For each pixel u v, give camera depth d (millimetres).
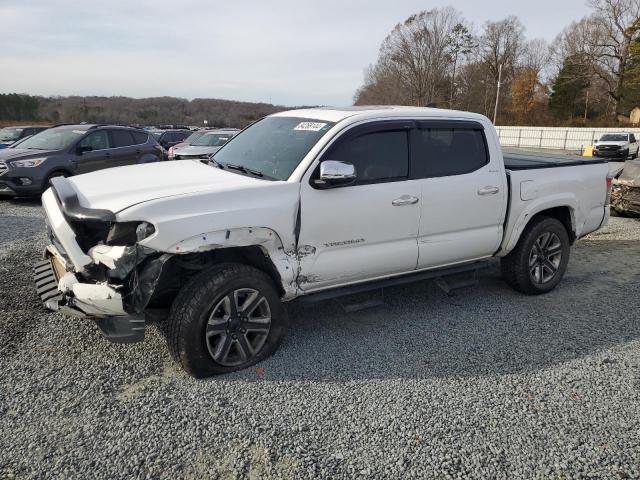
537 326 4520
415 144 4281
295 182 3680
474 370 3719
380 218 4062
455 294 5301
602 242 7805
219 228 3338
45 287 3729
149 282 3199
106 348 3885
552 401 3328
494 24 67188
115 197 3414
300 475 2613
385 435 2947
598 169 5691
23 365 3594
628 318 4723
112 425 2967
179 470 2631
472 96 69438
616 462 2764
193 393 3326
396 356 3908
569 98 63531
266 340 3766
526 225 5125
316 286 3914
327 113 4324
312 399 3291
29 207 10109
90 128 11555
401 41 63781
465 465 2719
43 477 2547
